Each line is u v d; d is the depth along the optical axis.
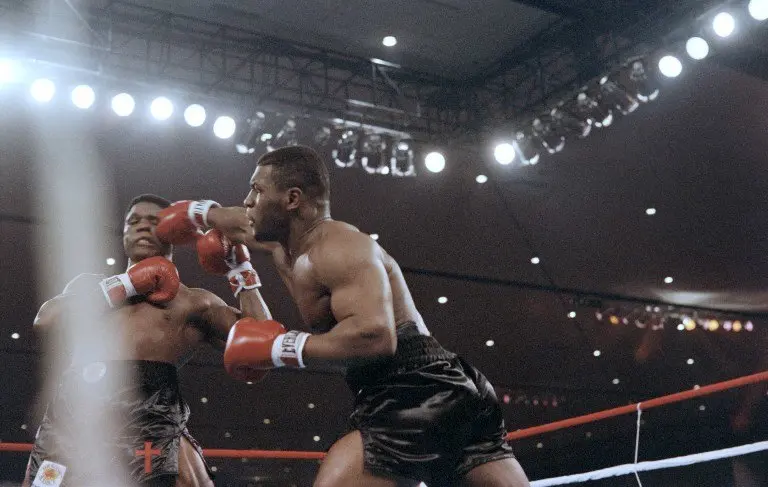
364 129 7.11
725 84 7.39
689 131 7.98
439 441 1.85
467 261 9.16
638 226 9.23
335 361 1.79
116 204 7.35
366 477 1.81
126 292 2.43
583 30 7.21
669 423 12.99
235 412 10.67
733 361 12.16
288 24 7.00
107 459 2.29
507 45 7.53
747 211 9.27
